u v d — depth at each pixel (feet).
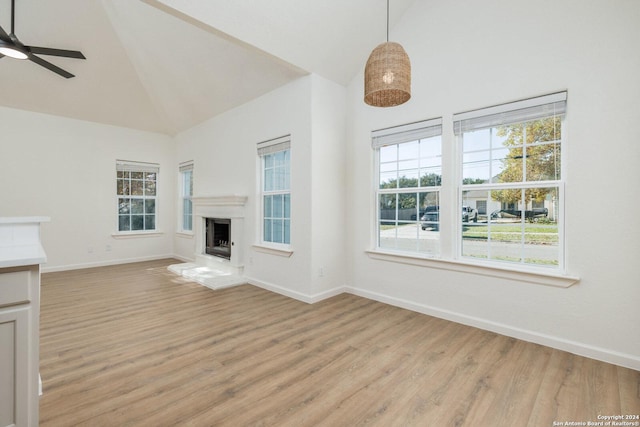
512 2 8.25
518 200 8.48
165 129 19.54
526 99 8.04
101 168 17.62
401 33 10.50
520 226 8.45
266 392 5.84
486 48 8.70
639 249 6.65
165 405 5.44
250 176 14.05
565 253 7.57
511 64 8.26
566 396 5.75
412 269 10.39
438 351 7.48
